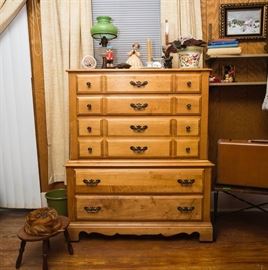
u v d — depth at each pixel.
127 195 2.23
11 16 2.57
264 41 2.66
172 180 2.20
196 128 2.19
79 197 2.24
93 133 2.21
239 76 2.69
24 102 2.74
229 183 2.27
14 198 2.87
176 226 2.22
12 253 2.12
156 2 2.75
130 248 2.17
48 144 2.76
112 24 2.49
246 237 2.31
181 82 2.16
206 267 1.92
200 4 2.62
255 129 2.76
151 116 2.20
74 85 2.18
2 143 2.79
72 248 2.10
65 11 2.58
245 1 2.63
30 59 2.71
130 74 2.16
